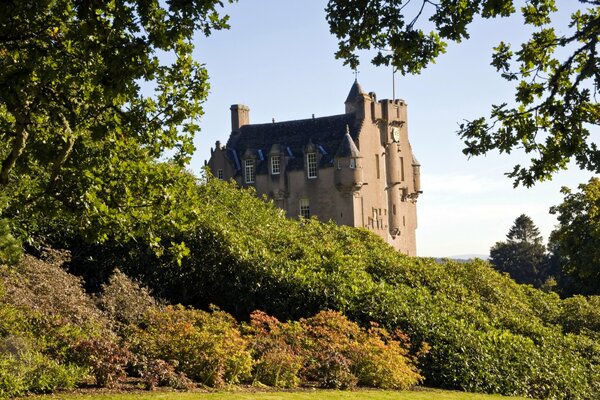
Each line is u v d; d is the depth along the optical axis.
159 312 15.60
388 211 80.25
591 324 23.08
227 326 14.90
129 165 11.71
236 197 25.05
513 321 20.69
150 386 12.57
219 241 19.58
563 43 11.37
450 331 17.34
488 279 23.42
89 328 14.04
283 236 22.02
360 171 73.81
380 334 17.09
